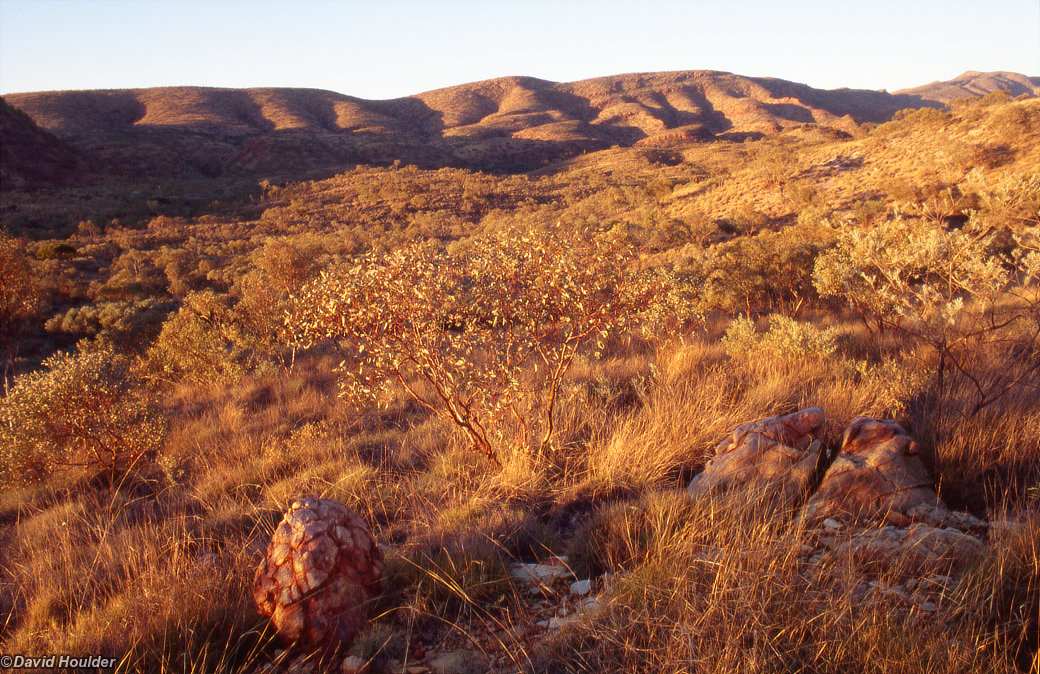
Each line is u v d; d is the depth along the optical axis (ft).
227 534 15.40
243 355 43.37
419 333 16.30
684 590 9.45
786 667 7.87
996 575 8.95
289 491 17.57
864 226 97.19
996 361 18.51
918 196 114.21
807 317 46.11
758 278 51.11
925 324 18.24
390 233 213.25
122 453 23.21
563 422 20.45
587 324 17.07
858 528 11.45
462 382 17.17
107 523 16.92
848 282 28.53
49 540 16.22
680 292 32.24
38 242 184.44
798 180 158.30
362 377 17.15
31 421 21.90
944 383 18.10
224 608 10.75
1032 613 8.27
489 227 215.92
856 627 8.24
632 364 28.91
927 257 21.81
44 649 10.23
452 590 10.74
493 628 10.03
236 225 247.29
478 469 17.94
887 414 17.11
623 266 17.30
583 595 10.78
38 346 83.82
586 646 9.00
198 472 21.94
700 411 19.66
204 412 31.07
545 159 640.17
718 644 8.40
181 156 512.63
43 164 368.27
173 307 99.45
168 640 9.94
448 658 9.29
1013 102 144.05
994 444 13.58
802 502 12.94
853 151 165.89
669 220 141.08
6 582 14.01
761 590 9.29
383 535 14.24
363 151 581.53
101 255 169.78
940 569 9.85
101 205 285.84
